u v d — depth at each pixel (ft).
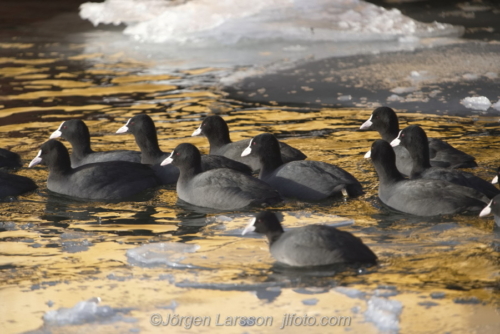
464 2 128.16
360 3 109.60
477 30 103.81
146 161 52.54
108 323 30.53
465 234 38.11
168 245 38.52
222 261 36.11
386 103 69.97
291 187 45.14
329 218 41.45
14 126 65.00
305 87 77.41
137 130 51.98
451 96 71.31
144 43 103.50
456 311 30.14
